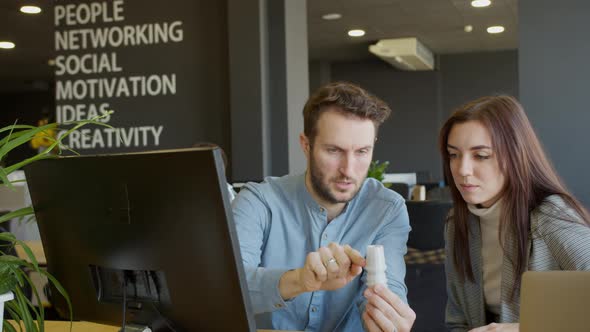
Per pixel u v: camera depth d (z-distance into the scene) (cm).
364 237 164
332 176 150
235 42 451
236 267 98
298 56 488
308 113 152
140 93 480
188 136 472
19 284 119
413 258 283
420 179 1034
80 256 117
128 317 115
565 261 152
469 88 1086
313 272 119
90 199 111
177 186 99
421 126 1104
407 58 969
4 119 1345
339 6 733
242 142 450
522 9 397
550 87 393
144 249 106
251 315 101
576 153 389
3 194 331
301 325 163
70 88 492
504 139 155
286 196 168
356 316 163
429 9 759
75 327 161
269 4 461
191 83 471
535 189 159
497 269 168
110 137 486
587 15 387
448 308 183
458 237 172
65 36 493
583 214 157
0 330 107
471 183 157
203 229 99
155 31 476
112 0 484
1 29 780
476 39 960
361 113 146
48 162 116
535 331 98
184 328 109
